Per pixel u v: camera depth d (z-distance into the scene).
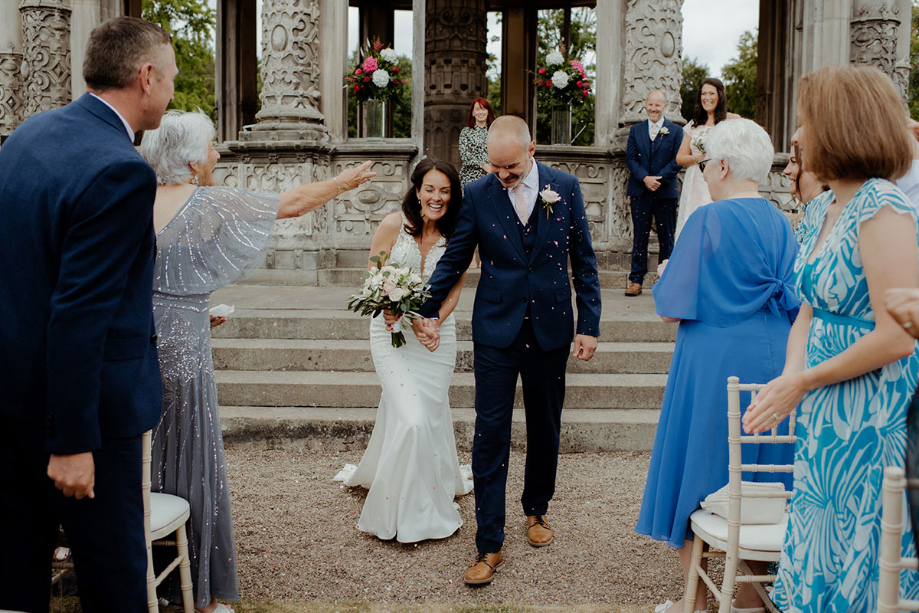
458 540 3.69
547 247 3.41
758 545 2.49
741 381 2.74
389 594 3.15
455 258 3.52
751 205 2.83
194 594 2.92
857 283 1.92
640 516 3.00
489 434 3.35
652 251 8.48
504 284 3.41
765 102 12.42
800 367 2.27
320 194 2.95
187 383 2.84
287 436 4.91
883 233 1.83
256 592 3.14
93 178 2.00
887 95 1.89
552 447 3.61
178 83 24.03
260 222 2.83
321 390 5.22
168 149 2.75
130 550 2.28
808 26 9.19
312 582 3.24
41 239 2.05
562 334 3.46
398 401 3.67
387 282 3.40
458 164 12.83
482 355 3.41
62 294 1.97
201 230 2.76
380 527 3.62
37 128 2.14
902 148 1.87
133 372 2.26
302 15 8.25
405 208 3.84
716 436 2.75
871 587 1.92
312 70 8.44
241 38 13.39
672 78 8.59
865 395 1.93
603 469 4.65
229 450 4.90
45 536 2.30
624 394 5.26
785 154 8.89
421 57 8.40
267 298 6.95
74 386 1.98
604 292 7.96
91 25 9.45
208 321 2.94
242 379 5.33
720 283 2.78
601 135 8.98
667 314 2.84
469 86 12.78
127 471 2.26
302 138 8.23
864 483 1.93
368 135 8.55
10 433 2.18
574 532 3.77
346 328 6.00
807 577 2.05
